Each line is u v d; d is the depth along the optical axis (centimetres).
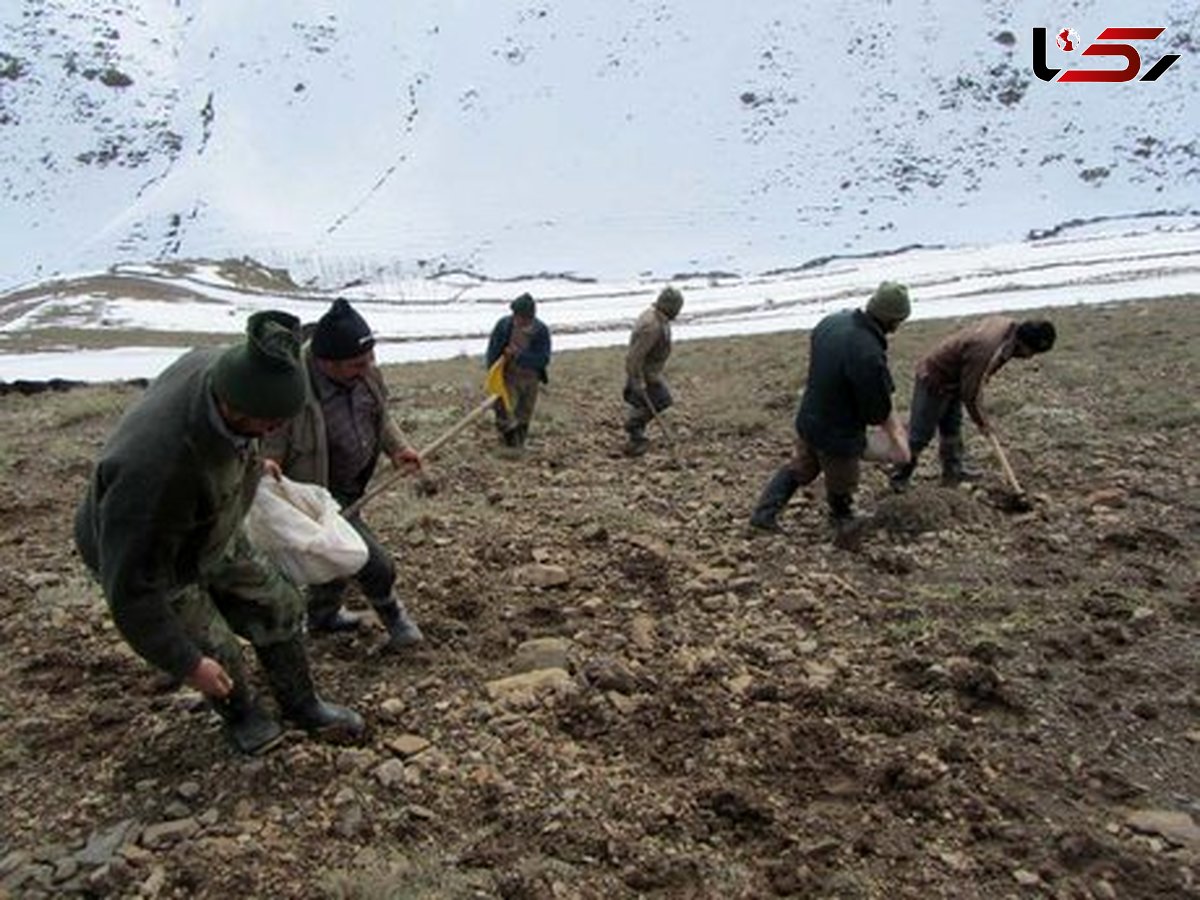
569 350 2997
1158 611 585
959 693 502
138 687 515
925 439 803
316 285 8662
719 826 410
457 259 9275
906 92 11450
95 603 621
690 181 10500
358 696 498
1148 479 820
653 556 680
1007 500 770
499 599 616
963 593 616
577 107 12275
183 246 10581
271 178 12044
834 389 686
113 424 1212
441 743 461
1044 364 1359
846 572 658
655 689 507
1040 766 449
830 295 4541
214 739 462
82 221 11931
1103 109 10525
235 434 357
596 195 10575
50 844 402
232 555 430
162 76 14488
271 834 401
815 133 11038
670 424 1195
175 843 397
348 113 13150
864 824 412
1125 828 411
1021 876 383
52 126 13325
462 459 1004
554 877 378
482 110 12644
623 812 415
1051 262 5228
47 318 5553
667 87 12262
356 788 428
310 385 499
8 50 14438
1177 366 1289
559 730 473
